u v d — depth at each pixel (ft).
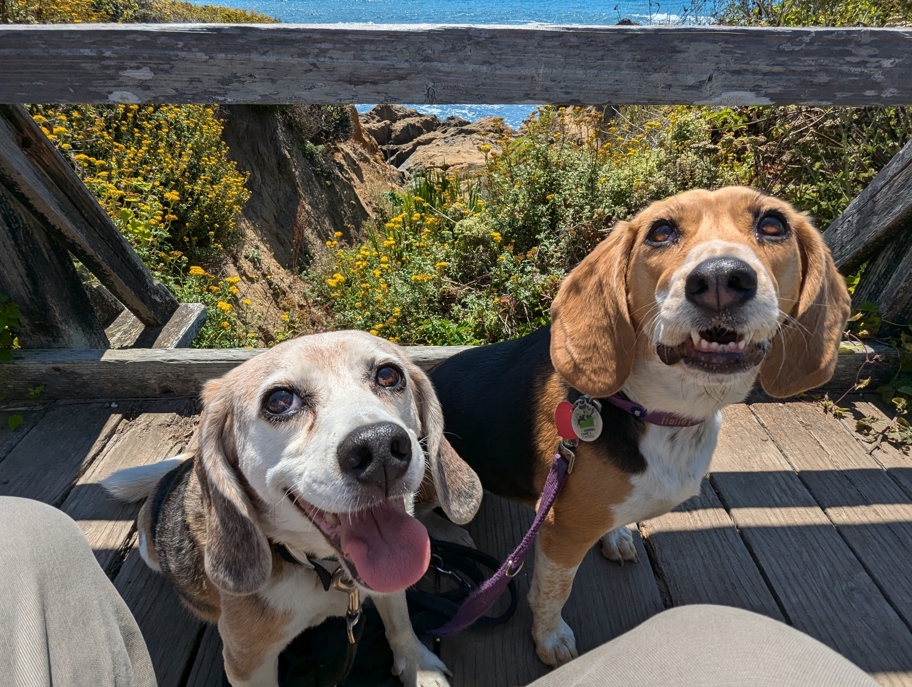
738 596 1.65
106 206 3.59
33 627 0.73
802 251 1.26
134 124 5.31
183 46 1.71
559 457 1.32
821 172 3.29
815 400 2.32
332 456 1.04
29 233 2.18
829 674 0.63
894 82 1.78
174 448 2.15
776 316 1.07
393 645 1.41
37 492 1.95
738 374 1.12
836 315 1.26
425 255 3.71
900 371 2.28
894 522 1.83
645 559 1.75
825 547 1.76
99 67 1.73
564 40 1.73
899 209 2.17
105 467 2.06
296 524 1.18
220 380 1.34
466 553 1.69
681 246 1.16
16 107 2.04
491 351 1.73
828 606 1.60
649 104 1.82
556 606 1.45
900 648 1.50
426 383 1.38
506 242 3.55
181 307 2.92
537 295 3.00
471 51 1.75
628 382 1.31
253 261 6.47
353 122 13.92
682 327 1.09
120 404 2.33
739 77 1.78
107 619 0.88
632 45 1.74
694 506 1.90
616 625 1.59
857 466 2.03
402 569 1.11
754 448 2.12
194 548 1.31
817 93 1.80
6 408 2.30
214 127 6.13
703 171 3.42
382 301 3.23
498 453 1.58
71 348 2.38
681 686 0.65
